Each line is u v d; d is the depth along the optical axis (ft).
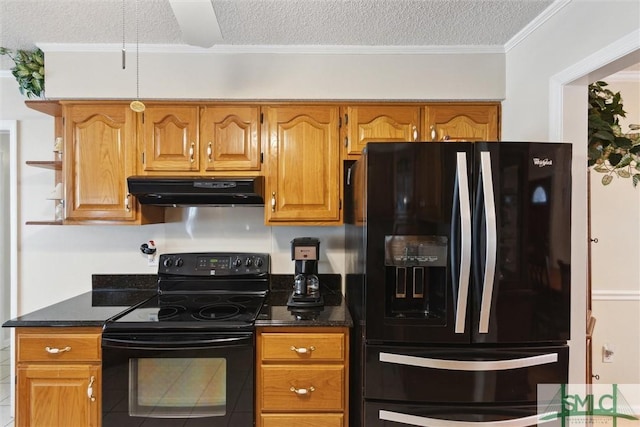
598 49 4.48
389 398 4.84
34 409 5.40
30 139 7.60
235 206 7.57
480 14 5.48
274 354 5.43
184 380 5.36
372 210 4.75
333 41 6.37
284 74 6.56
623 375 8.21
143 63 6.51
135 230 7.66
